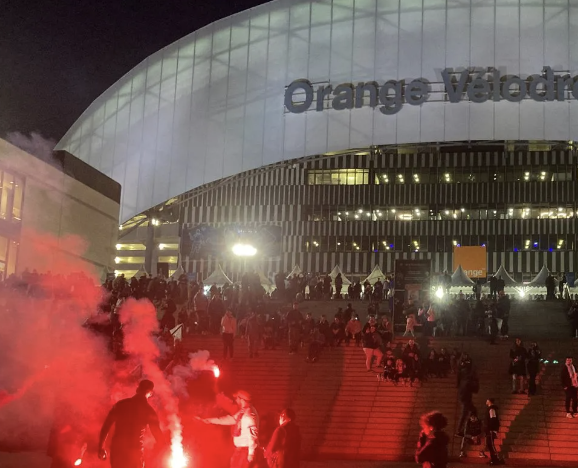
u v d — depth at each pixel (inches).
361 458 874.8
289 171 3223.4
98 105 2783.0
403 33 2471.7
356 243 3161.9
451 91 2417.6
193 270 3176.7
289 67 2536.9
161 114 2662.4
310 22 2541.8
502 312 1235.2
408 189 3181.6
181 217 3228.3
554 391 1004.6
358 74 2481.5
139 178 2659.9
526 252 3093.0
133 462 399.9
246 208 3208.7
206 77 2620.6
